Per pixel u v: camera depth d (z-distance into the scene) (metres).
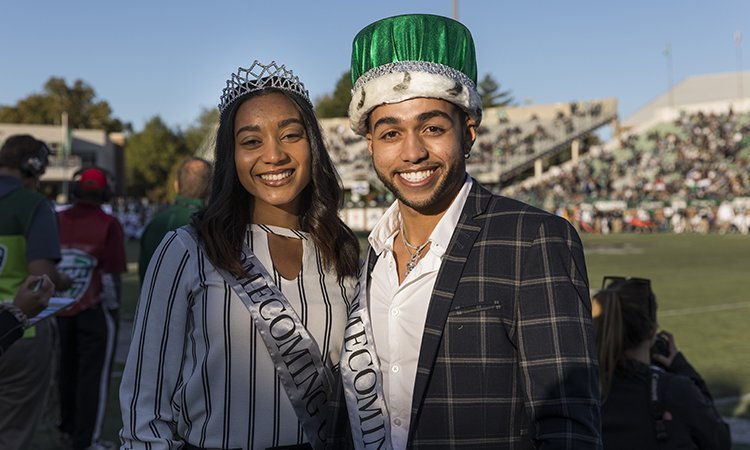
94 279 5.61
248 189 2.45
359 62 2.23
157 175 85.62
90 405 5.43
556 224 2.06
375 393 2.18
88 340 5.51
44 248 4.18
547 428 1.90
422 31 2.12
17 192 4.21
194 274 2.29
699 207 42.16
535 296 1.97
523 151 56.16
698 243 31.25
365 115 2.23
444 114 2.13
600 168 52.03
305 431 2.33
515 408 2.00
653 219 42.81
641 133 55.28
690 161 48.25
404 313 2.15
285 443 2.31
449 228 2.14
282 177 2.44
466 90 2.13
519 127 59.75
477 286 2.04
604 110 59.34
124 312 12.45
